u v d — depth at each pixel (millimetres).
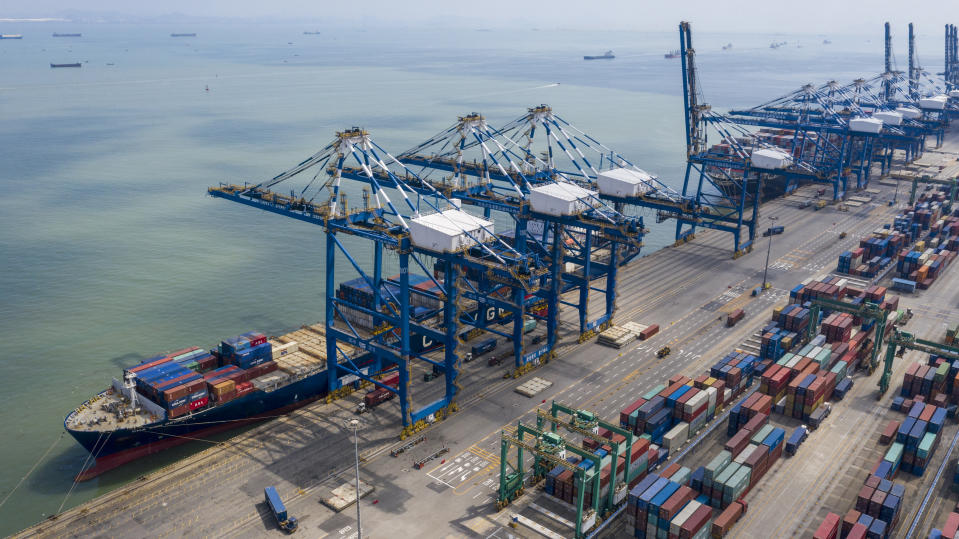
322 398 99750
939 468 81250
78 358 116312
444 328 111125
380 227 95750
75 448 91750
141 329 128000
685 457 83375
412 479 78938
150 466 87562
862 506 70250
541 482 78188
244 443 86375
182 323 131125
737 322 122875
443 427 89562
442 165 146625
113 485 84062
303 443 86500
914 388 95688
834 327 108062
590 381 101625
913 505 75375
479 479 79000
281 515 70688
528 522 71312
